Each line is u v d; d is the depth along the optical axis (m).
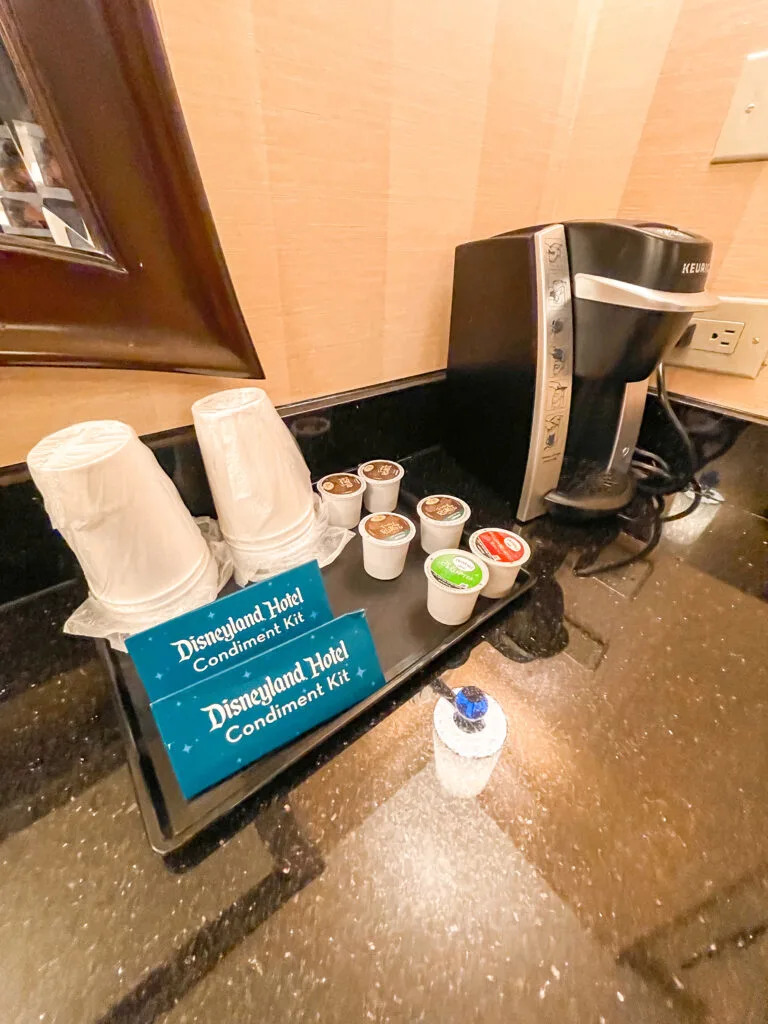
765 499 0.69
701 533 0.67
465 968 0.28
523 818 0.35
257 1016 0.26
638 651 0.49
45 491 0.40
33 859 0.32
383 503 0.68
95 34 0.35
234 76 0.44
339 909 0.30
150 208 0.43
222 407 0.50
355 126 0.53
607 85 0.68
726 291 0.66
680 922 0.30
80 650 0.48
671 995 0.27
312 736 0.39
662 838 0.34
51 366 0.45
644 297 0.49
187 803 0.35
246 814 0.35
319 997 0.27
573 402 0.64
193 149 0.43
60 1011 0.26
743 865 0.33
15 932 0.29
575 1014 0.27
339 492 0.63
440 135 0.60
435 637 0.49
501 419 0.67
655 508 0.73
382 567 0.55
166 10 0.39
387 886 0.31
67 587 0.56
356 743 0.40
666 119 0.64
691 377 0.72
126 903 0.30
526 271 0.55
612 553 0.63
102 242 0.43
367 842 0.33
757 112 0.56
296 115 0.49
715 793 0.37
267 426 0.51
